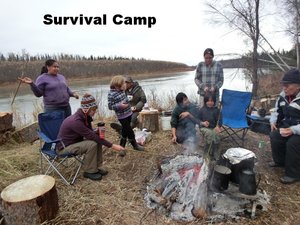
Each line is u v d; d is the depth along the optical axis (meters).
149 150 4.28
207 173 2.84
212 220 2.56
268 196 2.97
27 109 7.96
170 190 2.89
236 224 2.52
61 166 3.82
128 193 3.12
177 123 4.40
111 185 3.29
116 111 3.92
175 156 3.72
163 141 4.66
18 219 2.42
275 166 3.64
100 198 3.02
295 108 3.33
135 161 3.92
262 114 5.02
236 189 2.73
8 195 2.46
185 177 2.97
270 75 9.44
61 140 3.44
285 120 3.46
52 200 2.59
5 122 4.89
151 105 7.49
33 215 2.44
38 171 3.75
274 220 2.59
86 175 3.45
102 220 2.65
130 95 5.00
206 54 4.79
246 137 4.74
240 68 8.55
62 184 3.33
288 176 3.28
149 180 3.36
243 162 2.70
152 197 2.89
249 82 8.98
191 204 2.73
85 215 2.72
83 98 3.39
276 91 8.68
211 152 3.71
